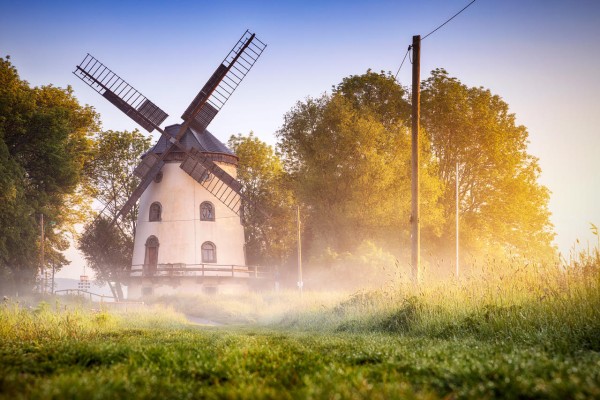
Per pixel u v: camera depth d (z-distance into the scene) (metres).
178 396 5.21
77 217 73.25
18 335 15.77
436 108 61.69
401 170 55.44
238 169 80.75
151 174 66.50
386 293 22.80
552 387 4.81
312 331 21.78
